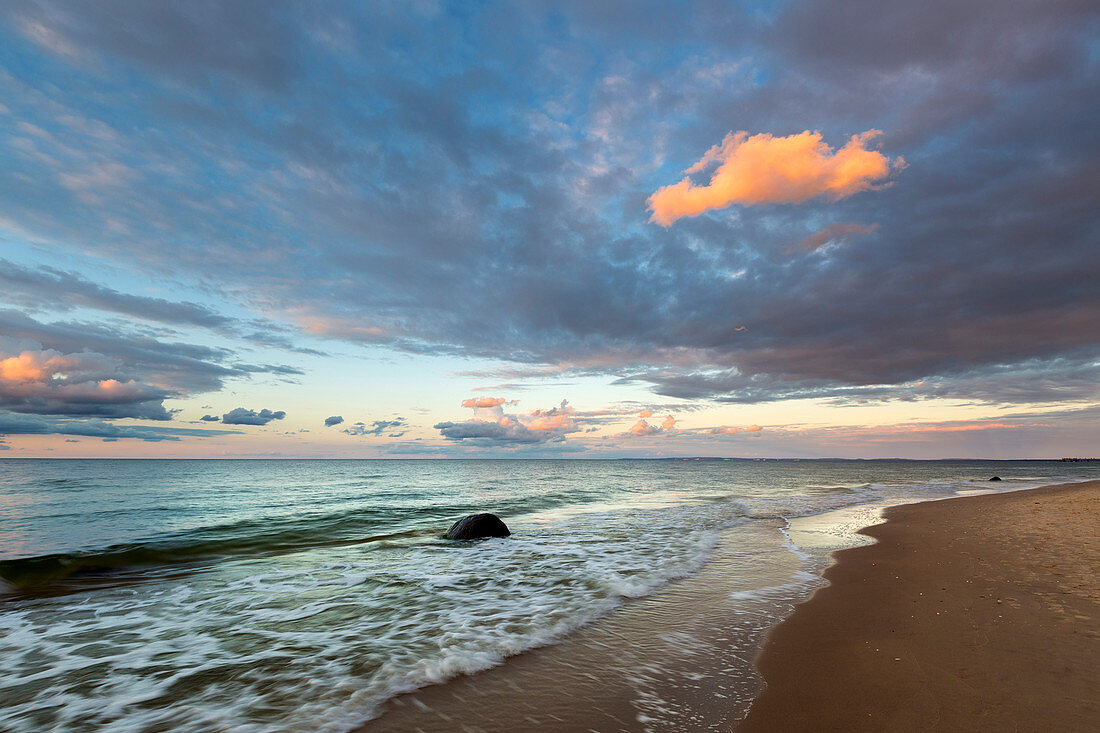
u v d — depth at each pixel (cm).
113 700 479
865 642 595
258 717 444
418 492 3306
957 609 697
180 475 5475
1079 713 404
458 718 437
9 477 4606
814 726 406
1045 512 1791
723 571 1002
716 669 536
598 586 888
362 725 428
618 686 498
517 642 623
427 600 816
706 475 6538
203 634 664
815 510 2152
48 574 1048
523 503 2569
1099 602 694
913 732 387
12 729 425
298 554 1247
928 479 5409
